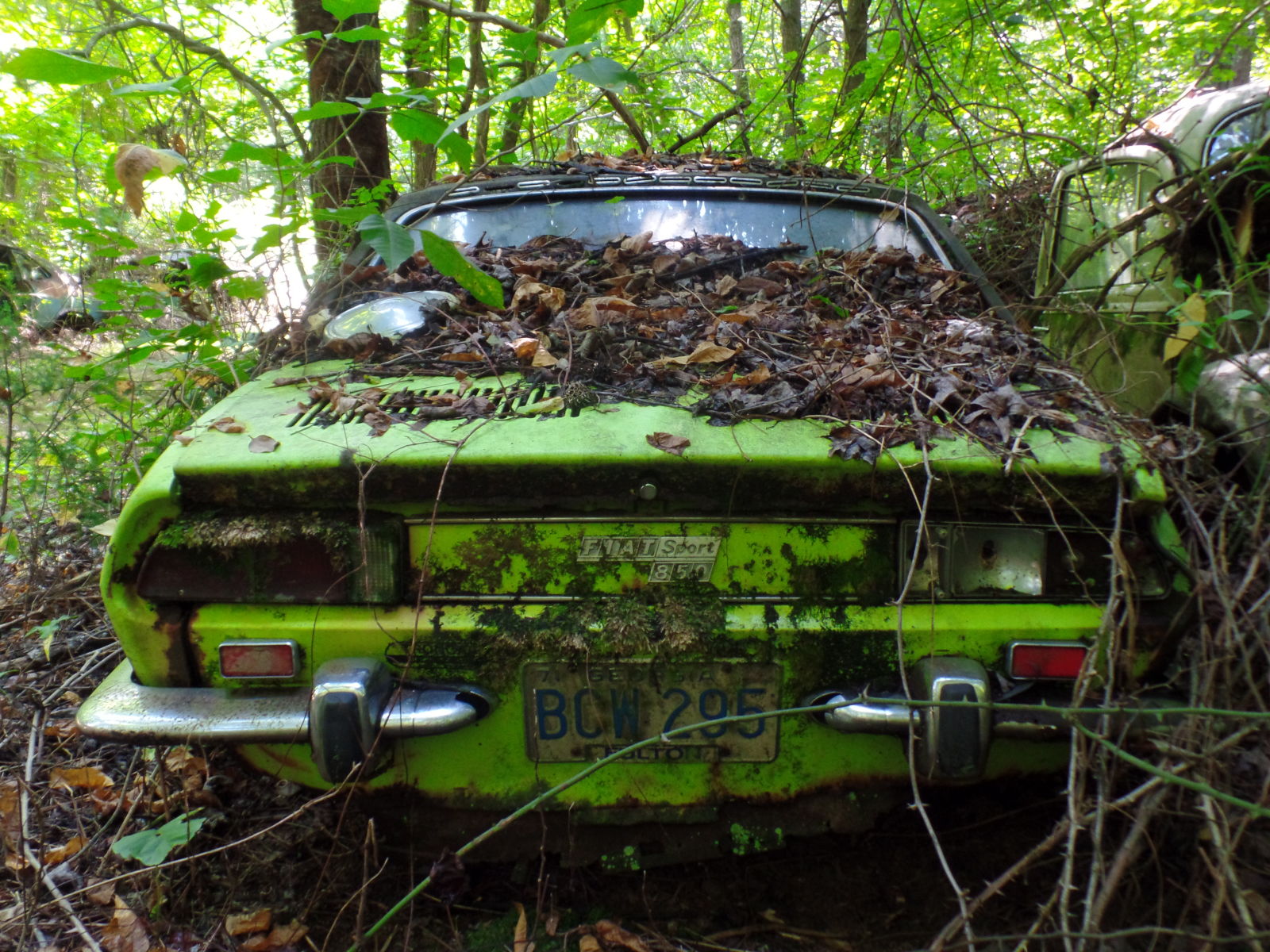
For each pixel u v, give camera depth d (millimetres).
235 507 1581
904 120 5516
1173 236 2865
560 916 1789
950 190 5684
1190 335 2324
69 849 1928
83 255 3600
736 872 1896
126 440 3277
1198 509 1756
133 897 1816
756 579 1594
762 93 7469
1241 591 1555
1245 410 2250
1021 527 1587
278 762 1676
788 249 2768
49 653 2623
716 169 3439
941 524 1579
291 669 1568
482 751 1633
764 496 1557
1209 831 1570
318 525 1557
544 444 1556
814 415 1710
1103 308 3170
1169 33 5355
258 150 2070
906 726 1519
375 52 4125
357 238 3010
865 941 1719
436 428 1651
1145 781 1701
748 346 2080
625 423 1652
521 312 2373
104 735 1508
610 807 1657
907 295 2553
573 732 1617
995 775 1706
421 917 1784
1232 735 1485
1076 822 1414
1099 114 5500
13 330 3186
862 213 2973
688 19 6711
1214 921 1383
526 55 2246
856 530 1592
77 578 3000
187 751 1938
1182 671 1604
